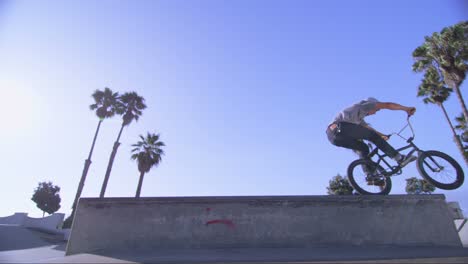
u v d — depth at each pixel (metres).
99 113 27.78
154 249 4.80
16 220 32.03
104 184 25.45
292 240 4.95
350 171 5.25
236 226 5.02
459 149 21.34
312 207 5.15
